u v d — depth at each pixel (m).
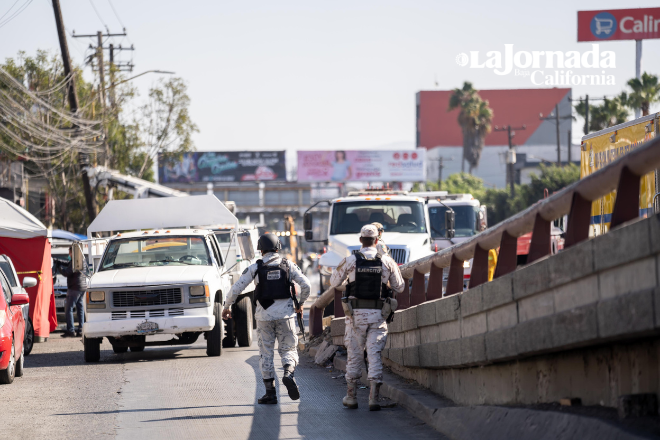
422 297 17.80
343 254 29.73
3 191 62.66
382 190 36.69
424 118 198.75
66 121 59.34
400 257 29.42
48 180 66.88
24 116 50.22
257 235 35.84
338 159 159.62
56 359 25.53
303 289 16.06
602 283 8.88
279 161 167.50
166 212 30.14
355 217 31.84
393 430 13.31
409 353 16.62
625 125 21.89
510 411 11.30
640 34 101.88
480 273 13.56
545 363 11.08
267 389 16.08
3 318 19.58
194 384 18.88
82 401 16.81
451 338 13.90
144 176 76.44
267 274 16.02
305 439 12.71
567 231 10.32
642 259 8.12
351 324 15.32
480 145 153.88
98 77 68.75
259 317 15.99
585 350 10.09
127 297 23.86
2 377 19.48
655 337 8.64
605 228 20.52
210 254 26.28
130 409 15.73
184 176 166.88
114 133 69.06
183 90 75.81
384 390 16.78
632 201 9.21
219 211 30.28
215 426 13.89
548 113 199.50
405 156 159.88
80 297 34.53
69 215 72.38
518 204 112.19
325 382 19.12
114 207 30.42
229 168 167.62
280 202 169.38
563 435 9.49
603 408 9.63
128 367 22.56
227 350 26.97
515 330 10.99
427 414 13.85
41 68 61.81
